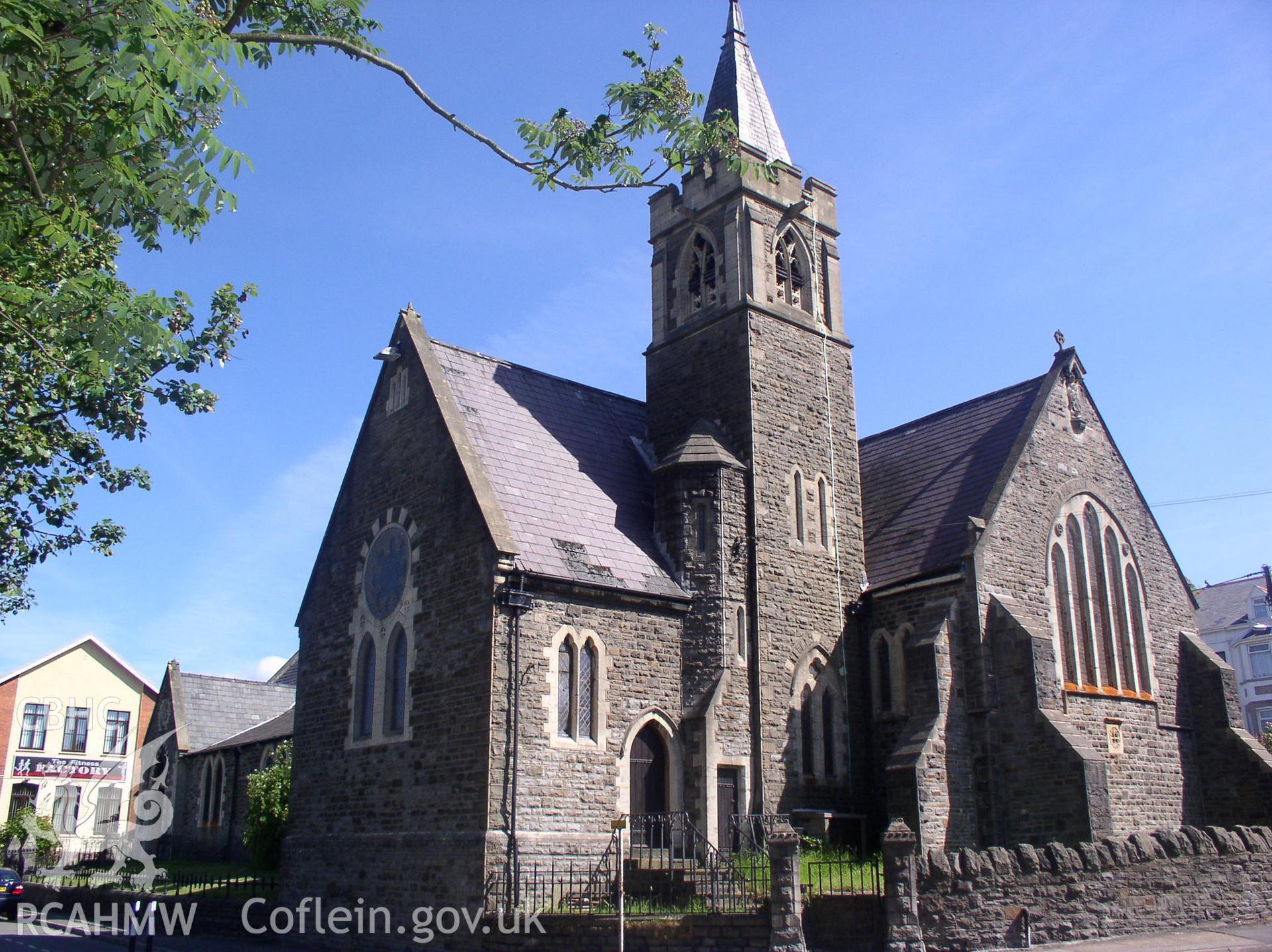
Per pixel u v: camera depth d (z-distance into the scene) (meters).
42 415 21.09
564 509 27.00
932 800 24.42
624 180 15.20
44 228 12.57
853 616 29.28
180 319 23.03
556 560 25.02
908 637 27.94
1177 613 32.28
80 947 26.80
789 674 27.23
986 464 29.84
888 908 18.89
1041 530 28.64
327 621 29.64
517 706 22.97
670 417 31.73
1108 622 29.77
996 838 24.89
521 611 23.70
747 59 35.00
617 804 24.05
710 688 25.72
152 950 23.86
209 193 11.14
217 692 54.69
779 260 32.06
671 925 19.50
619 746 24.42
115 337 11.10
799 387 30.70
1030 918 19.98
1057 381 30.69
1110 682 29.34
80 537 24.16
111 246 20.45
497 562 23.58
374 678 27.12
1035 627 26.19
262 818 36.47
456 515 25.33
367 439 29.78
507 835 22.19
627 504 28.89
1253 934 21.42
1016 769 25.09
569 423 30.53
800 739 26.92
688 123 15.16
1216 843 23.50
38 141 11.41
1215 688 30.97
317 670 29.56
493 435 27.80
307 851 27.75
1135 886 21.66
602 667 24.59
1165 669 31.09
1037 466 29.11
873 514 32.25
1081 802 23.62
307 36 12.87
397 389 29.09
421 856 23.64
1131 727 29.03
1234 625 76.81
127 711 59.97
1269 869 24.36
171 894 31.30
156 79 10.05
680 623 26.48
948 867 19.55
